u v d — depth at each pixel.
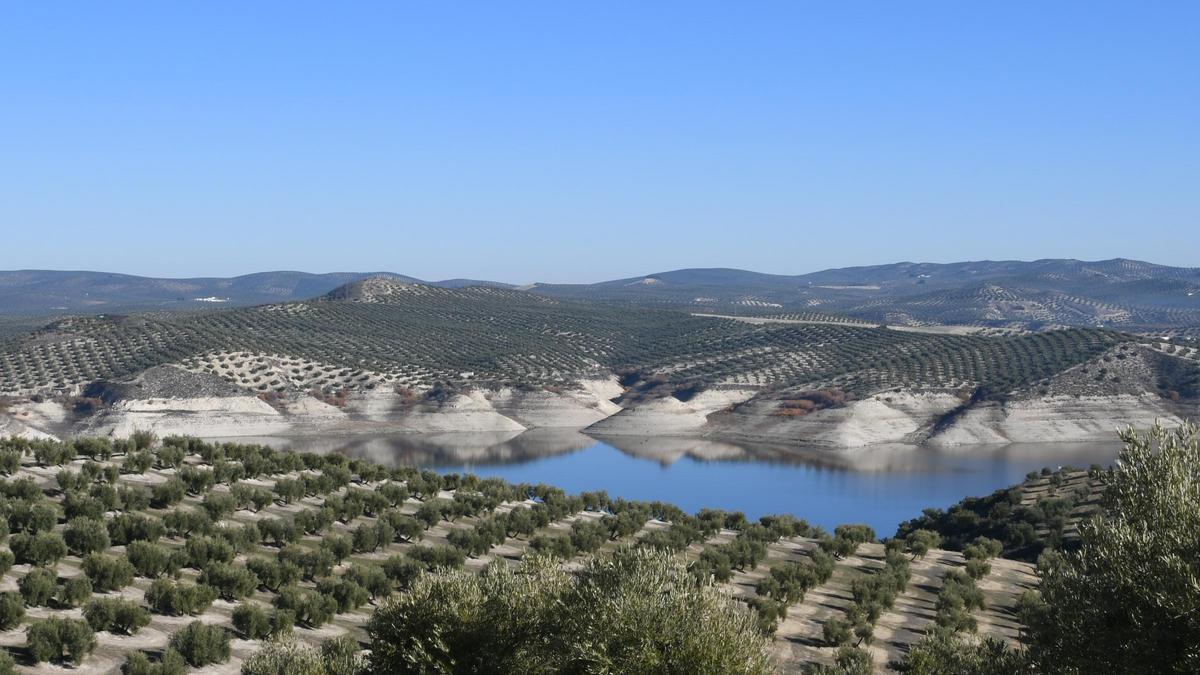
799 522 87.81
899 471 156.62
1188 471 24.95
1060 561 26.23
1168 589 22.75
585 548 69.00
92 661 37.78
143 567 49.34
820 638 53.19
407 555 60.06
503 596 30.19
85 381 193.12
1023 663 25.62
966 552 76.56
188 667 38.72
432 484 82.50
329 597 48.28
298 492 72.56
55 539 48.12
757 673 27.14
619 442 193.62
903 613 60.69
